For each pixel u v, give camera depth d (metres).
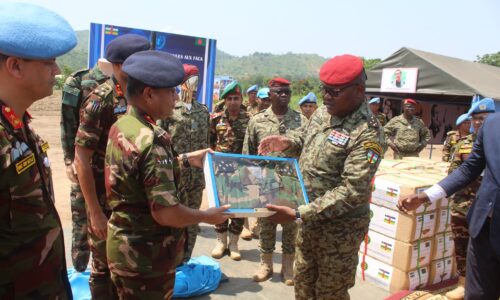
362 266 4.20
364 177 2.36
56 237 1.64
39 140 1.67
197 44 6.52
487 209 2.44
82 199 3.37
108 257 2.04
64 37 1.51
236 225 4.46
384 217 3.96
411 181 3.89
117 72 2.52
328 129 2.61
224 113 4.91
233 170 2.51
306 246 2.77
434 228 3.91
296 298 2.91
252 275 4.10
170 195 1.85
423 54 11.13
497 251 2.39
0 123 1.38
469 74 11.06
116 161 1.90
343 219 2.56
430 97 13.91
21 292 1.51
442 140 14.27
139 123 1.91
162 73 1.88
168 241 2.01
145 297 1.98
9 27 1.39
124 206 1.94
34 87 1.50
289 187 2.61
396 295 2.66
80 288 3.34
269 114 4.33
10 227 1.45
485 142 2.51
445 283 4.09
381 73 11.83
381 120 9.95
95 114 2.51
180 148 4.06
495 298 2.55
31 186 1.49
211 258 4.14
